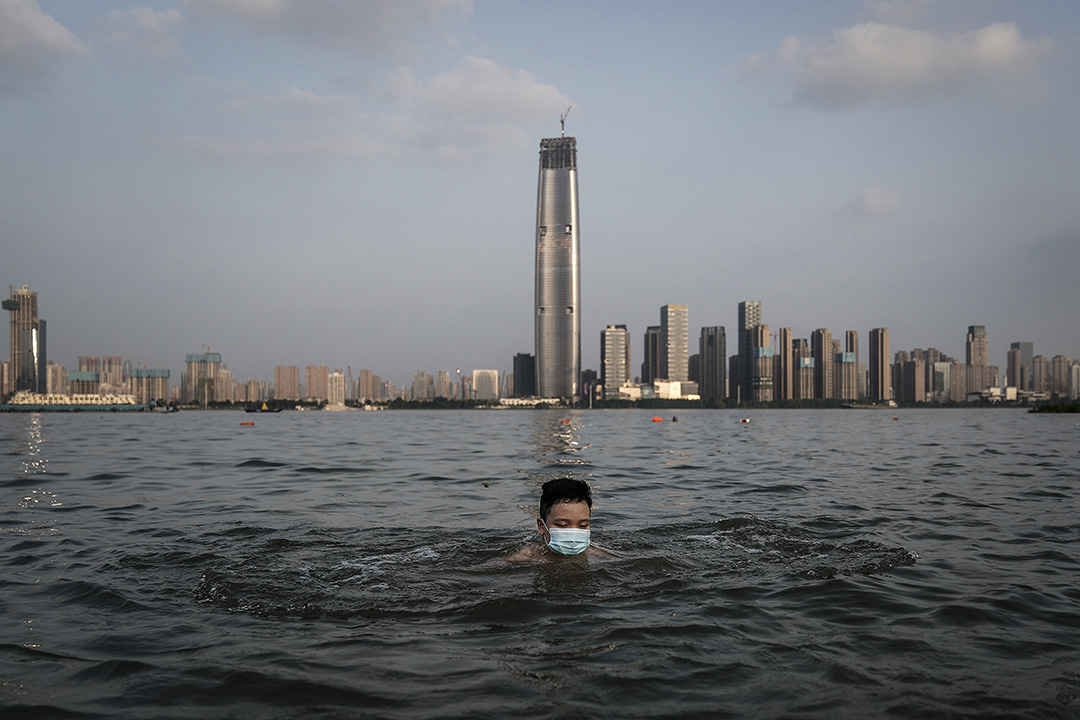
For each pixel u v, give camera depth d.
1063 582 6.89
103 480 17.80
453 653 4.73
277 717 3.74
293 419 135.38
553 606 5.87
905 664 4.58
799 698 4.00
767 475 19.22
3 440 39.16
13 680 4.31
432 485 16.66
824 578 6.94
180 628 5.34
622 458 26.08
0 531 10.04
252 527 10.30
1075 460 23.75
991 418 107.44
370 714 3.77
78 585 6.74
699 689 4.12
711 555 8.01
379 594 6.25
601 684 4.18
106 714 3.81
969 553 8.34
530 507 12.75
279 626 5.37
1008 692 4.11
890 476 18.56
